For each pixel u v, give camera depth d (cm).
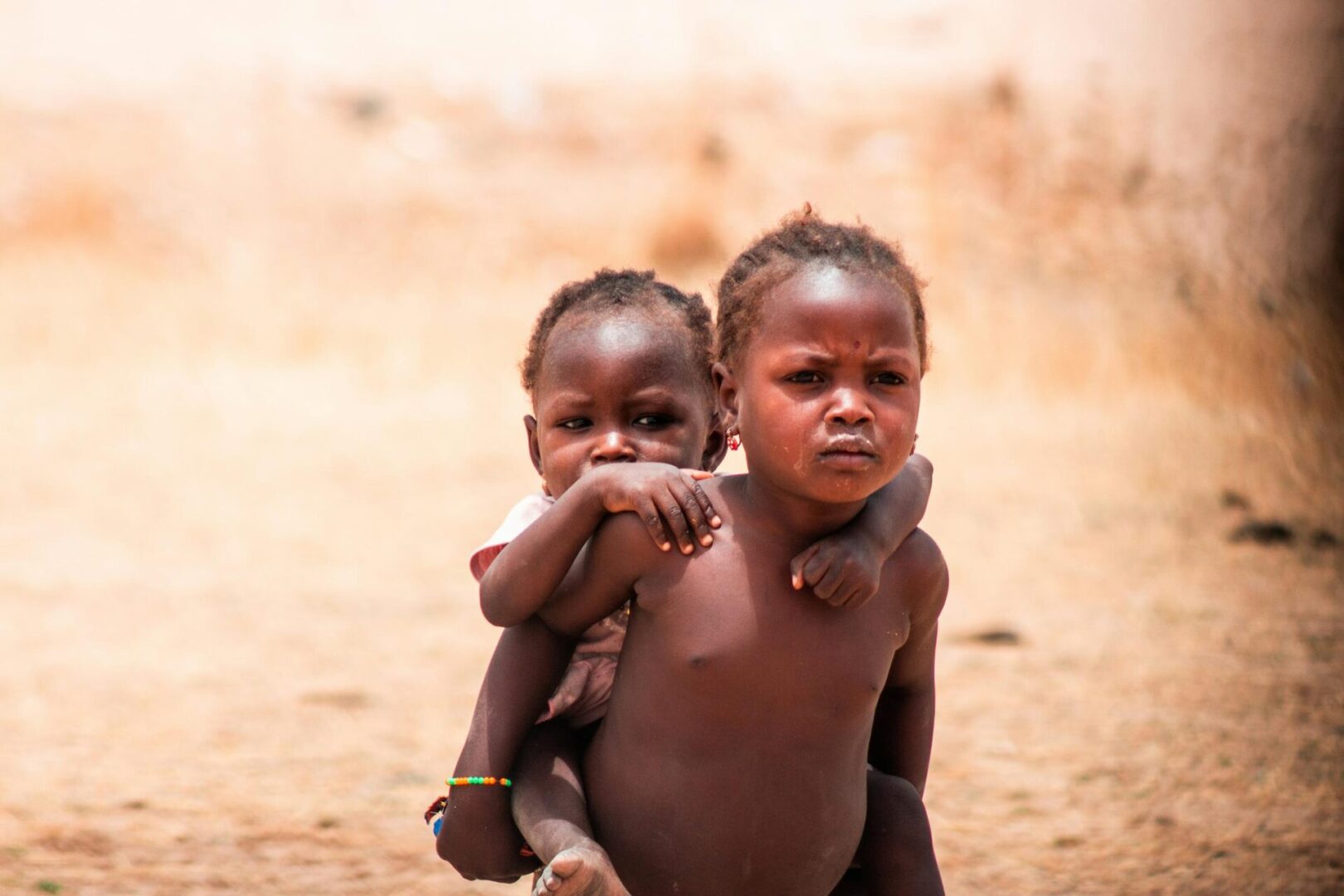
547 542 714
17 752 1377
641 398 804
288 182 4322
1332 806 1238
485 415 3034
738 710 693
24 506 2397
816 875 713
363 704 1538
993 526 2238
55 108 4609
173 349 3406
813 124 4488
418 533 2273
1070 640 1728
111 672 1639
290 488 2523
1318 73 2675
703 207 4019
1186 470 2491
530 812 725
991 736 1416
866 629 704
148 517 2347
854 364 662
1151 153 3528
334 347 3456
